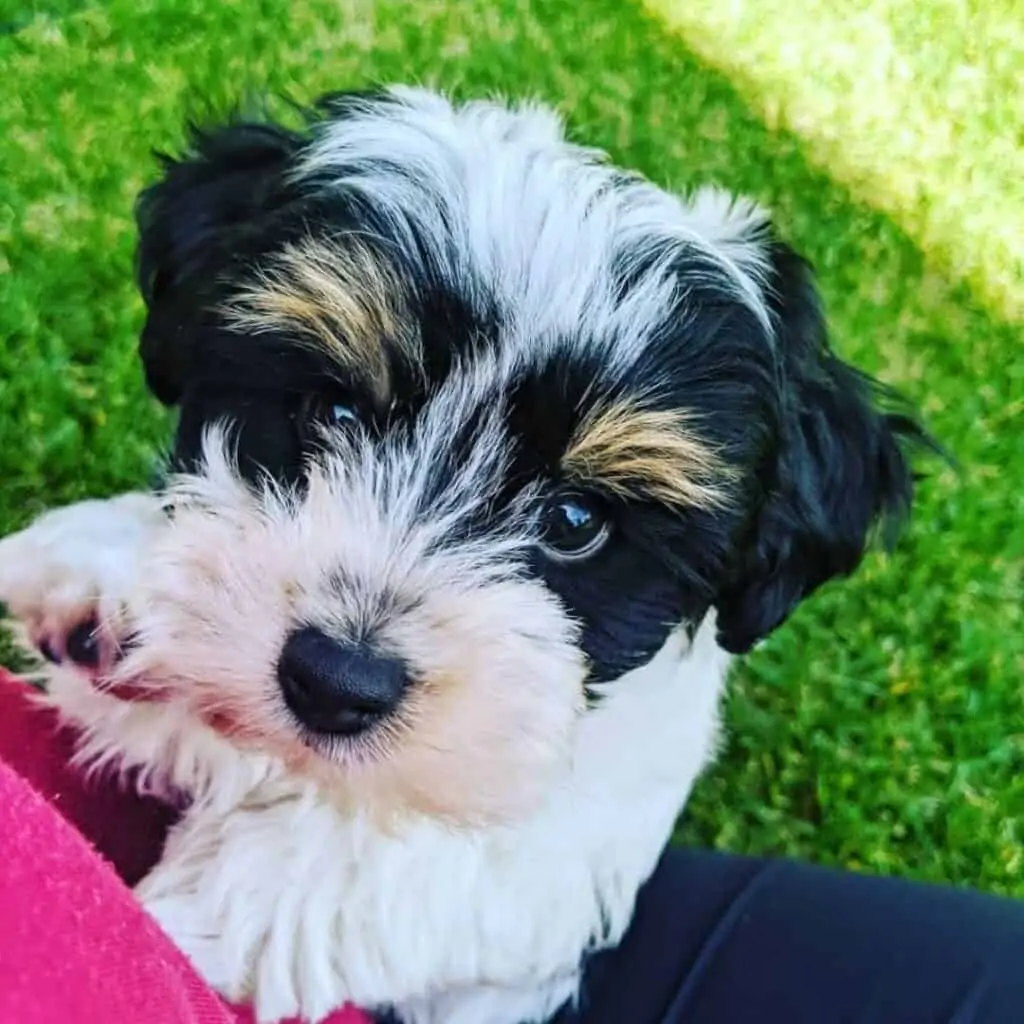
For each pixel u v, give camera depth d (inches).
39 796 5.2
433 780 7.4
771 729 13.5
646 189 8.3
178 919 7.9
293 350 7.5
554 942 8.5
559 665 7.7
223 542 7.5
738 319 8.0
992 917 8.7
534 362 7.3
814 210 18.9
